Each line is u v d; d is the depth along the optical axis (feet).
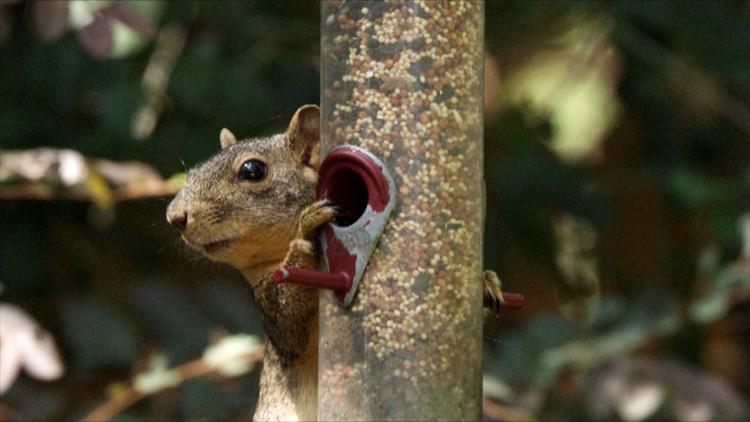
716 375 46.96
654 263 50.67
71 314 41.57
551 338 41.42
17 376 41.70
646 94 48.80
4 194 38.73
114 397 39.19
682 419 40.32
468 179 27.50
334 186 27.43
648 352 45.44
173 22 45.03
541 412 41.93
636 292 46.93
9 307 38.19
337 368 27.22
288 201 28.94
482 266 27.86
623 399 40.34
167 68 44.60
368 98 27.40
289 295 28.40
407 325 27.02
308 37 46.16
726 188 45.85
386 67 27.37
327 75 27.78
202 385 40.73
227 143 32.78
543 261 48.32
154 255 45.96
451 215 27.30
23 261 45.03
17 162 38.40
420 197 27.20
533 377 40.47
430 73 27.37
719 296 42.34
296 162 29.19
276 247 29.01
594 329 42.24
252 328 41.70
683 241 50.98
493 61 49.80
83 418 39.83
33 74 44.80
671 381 40.73
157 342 41.98
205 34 45.37
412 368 26.99
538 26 48.08
